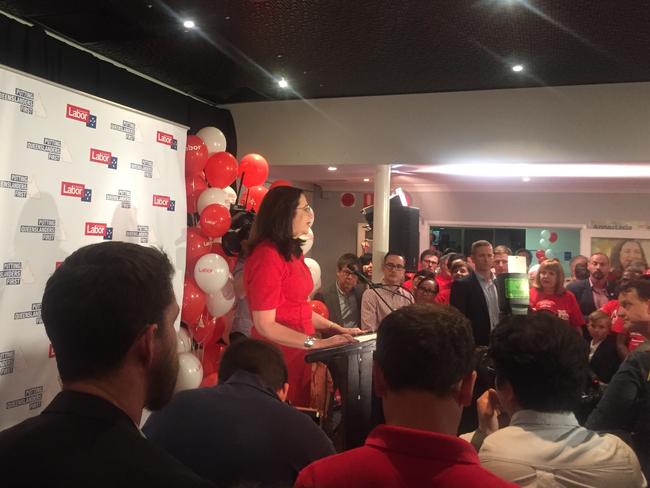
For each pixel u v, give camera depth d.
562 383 1.19
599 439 1.17
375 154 4.46
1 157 2.23
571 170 4.80
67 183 2.53
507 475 1.13
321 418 2.07
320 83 4.18
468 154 4.25
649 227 6.36
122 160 2.82
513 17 2.88
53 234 2.46
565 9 2.76
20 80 2.30
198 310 3.23
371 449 0.85
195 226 3.45
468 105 4.26
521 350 1.20
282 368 1.50
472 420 2.27
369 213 5.09
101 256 0.82
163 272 0.86
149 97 3.89
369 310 3.87
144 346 0.80
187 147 3.36
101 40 3.35
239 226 3.44
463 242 7.02
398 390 0.89
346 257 4.29
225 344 3.76
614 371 3.21
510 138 4.17
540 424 1.19
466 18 2.91
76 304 0.76
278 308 2.41
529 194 6.76
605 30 3.02
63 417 0.73
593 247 6.53
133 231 2.89
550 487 1.10
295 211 2.39
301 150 4.64
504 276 3.30
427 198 7.06
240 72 3.94
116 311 0.77
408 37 3.20
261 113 4.74
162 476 0.69
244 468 1.25
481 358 2.27
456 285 3.73
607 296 5.25
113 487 0.67
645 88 3.93
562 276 4.15
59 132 2.48
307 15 2.92
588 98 4.03
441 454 0.81
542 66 3.67
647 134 3.92
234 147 4.77
